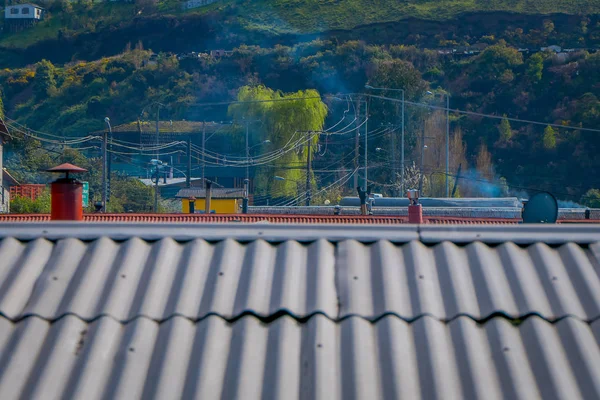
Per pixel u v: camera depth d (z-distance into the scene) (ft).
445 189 328.08
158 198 284.61
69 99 554.05
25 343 22.47
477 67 481.87
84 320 23.41
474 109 446.60
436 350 22.06
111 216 122.72
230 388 21.08
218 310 23.50
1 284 24.73
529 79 455.63
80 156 299.58
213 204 226.79
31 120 539.29
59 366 21.79
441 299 24.12
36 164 288.30
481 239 26.71
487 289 24.21
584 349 22.04
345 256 25.80
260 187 308.40
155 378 21.36
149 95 529.86
